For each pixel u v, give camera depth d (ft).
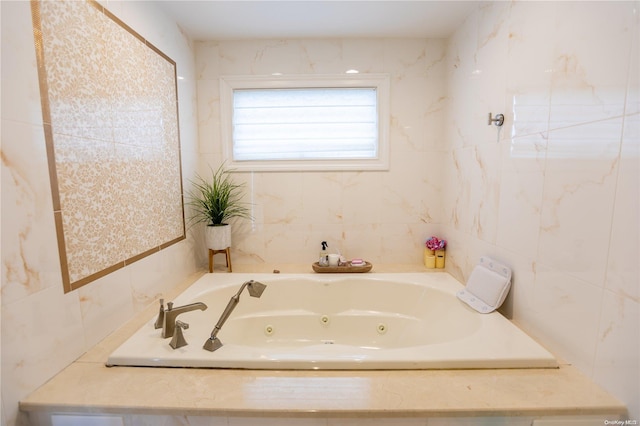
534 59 4.13
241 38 7.20
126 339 4.17
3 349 2.83
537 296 4.13
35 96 3.10
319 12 6.07
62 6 3.40
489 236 5.41
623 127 2.83
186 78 6.82
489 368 3.56
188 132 6.91
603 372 3.11
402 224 7.84
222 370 3.58
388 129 7.50
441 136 7.55
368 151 7.71
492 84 5.25
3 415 2.84
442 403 3.03
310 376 3.47
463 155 6.44
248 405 3.01
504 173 4.91
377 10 6.01
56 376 3.39
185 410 2.98
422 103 7.45
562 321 3.67
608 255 3.02
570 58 3.47
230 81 7.37
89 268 3.88
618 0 2.86
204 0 5.57
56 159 3.35
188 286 6.29
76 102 3.63
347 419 3.05
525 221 4.38
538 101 4.05
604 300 3.08
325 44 7.26
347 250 7.91
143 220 5.08
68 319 3.55
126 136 4.60
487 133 5.44
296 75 7.34
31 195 3.07
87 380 3.35
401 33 7.02
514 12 4.58
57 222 3.38
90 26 3.84
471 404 3.01
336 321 6.69
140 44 4.98
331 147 7.70
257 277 6.76
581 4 3.30
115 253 4.38
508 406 2.98
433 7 5.89
